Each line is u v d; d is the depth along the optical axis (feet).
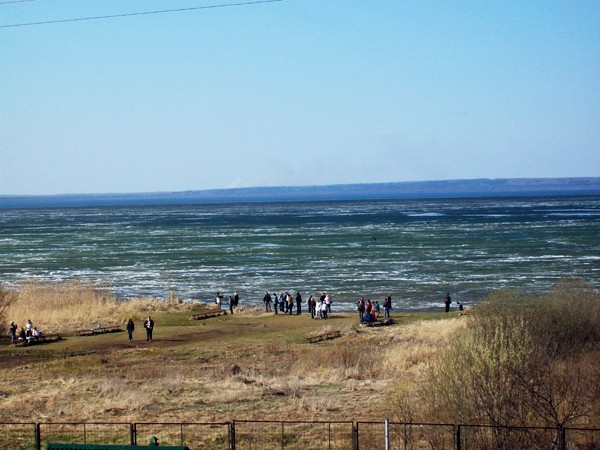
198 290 272.92
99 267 349.61
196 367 136.98
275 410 99.76
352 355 139.13
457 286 262.06
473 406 79.51
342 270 315.17
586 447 77.46
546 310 122.21
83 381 123.13
